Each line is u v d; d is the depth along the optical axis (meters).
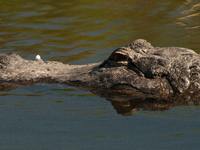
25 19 34.38
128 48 16.98
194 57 16.25
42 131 12.34
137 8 36.84
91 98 15.44
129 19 33.53
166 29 29.81
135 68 16.25
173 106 14.12
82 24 32.44
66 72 18.86
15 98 15.98
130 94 15.46
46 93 16.41
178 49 17.00
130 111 13.80
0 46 26.84
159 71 15.69
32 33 30.36
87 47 26.52
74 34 29.86
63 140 11.52
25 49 26.16
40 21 33.69
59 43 27.67
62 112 14.05
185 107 13.96
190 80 15.34
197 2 37.91
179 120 12.80
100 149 10.76
